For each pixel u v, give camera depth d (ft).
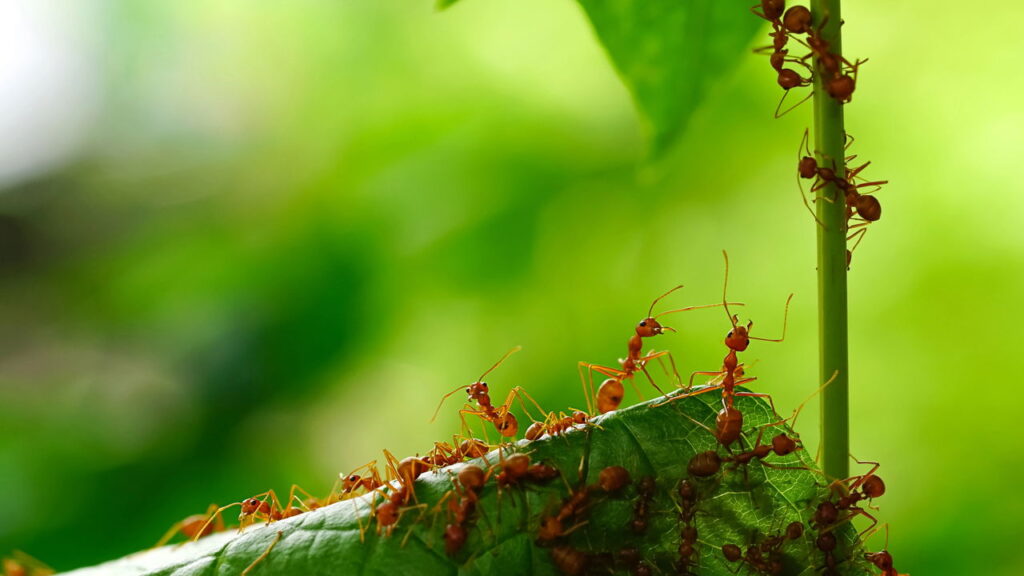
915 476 1.04
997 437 1.04
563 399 1.07
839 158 0.72
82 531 1.05
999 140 1.09
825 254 0.73
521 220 1.05
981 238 1.09
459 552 0.73
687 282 1.08
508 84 1.10
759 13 0.76
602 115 1.06
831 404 0.73
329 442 1.11
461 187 1.06
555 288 1.07
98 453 1.08
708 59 0.78
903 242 1.11
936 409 1.06
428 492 0.73
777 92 1.06
